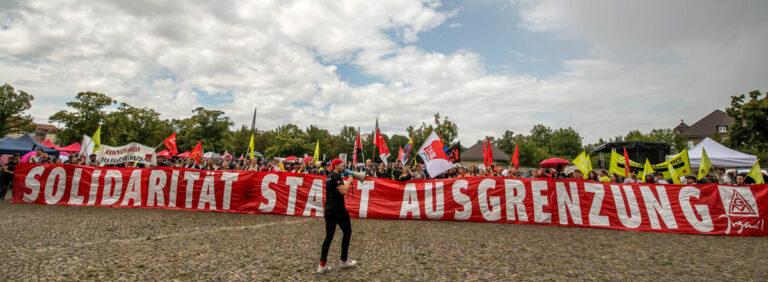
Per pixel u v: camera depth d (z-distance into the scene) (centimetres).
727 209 909
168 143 1466
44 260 529
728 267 579
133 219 894
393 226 902
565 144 8488
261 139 7938
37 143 2203
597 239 795
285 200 1062
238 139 7625
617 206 962
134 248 613
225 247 634
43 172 1145
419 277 495
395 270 525
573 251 670
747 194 915
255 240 697
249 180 1084
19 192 1134
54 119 4200
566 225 967
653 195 956
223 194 1081
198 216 975
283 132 7125
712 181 1319
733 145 2753
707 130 6669
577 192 992
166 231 762
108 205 1107
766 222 882
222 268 514
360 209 1034
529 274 518
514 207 1003
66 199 1127
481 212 1008
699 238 838
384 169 1543
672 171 1173
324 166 890
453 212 1013
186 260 549
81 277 461
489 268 544
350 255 604
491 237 787
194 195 1090
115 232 736
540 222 981
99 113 4412
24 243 622
